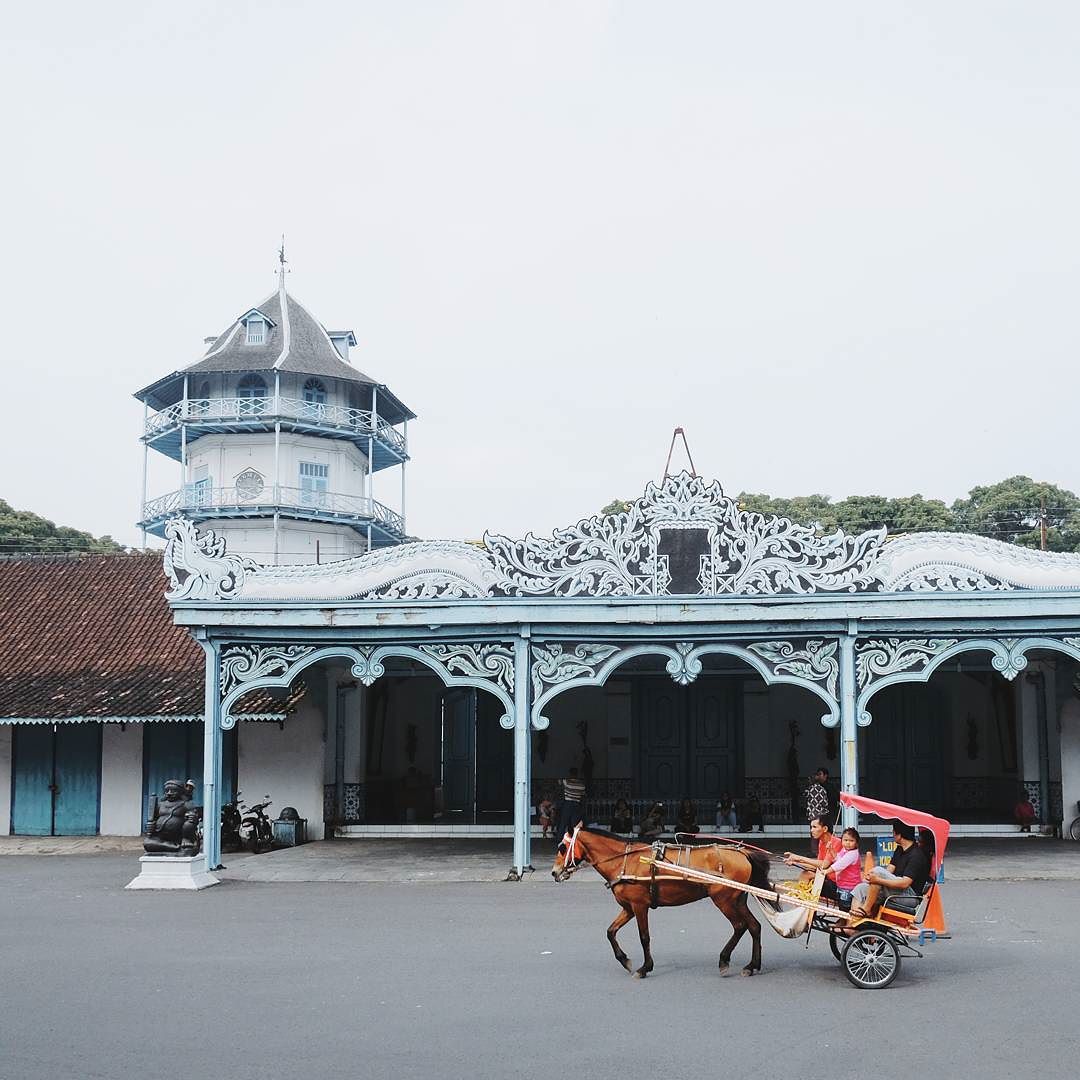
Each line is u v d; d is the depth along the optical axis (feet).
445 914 48.01
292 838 75.10
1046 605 56.54
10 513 191.72
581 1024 30.42
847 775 57.57
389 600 59.41
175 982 35.60
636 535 58.90
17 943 42.42
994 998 32.96
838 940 40.37
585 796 81.35
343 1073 26.50
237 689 61.16
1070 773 74.33
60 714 77.30
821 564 57.88
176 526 60.75
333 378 158.92
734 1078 25.94
